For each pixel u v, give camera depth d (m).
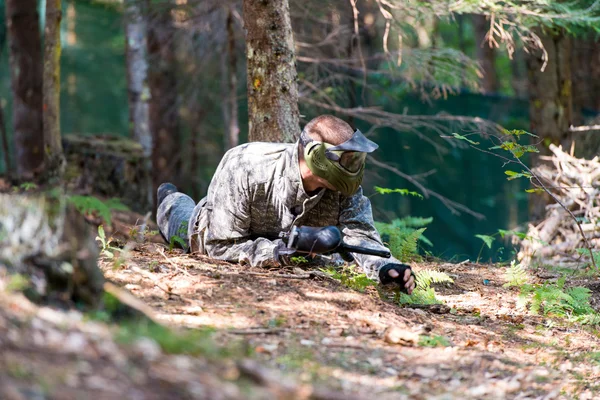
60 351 3.43
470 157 17.14
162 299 5.71
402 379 4.77
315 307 6.02
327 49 15.24
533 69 15.70
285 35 8.66
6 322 3.58
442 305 6.87
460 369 5.12
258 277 6.61
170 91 21.19
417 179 16.94
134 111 19.33
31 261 4.22
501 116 16.84
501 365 5.30
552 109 15.58
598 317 7.13
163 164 21.50
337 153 6.52
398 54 12.91
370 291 6.83
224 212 7.25
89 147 13.73
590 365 5.79
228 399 3.32
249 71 8.76
